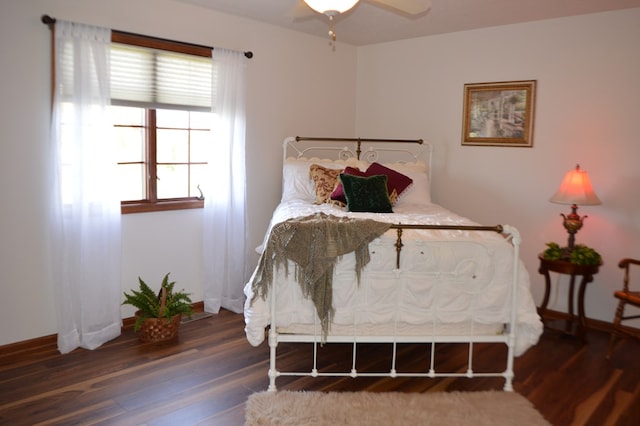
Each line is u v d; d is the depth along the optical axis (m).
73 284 3.10
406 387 2.74
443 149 4.57
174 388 2.67
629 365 3.09
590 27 3.70
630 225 3.64
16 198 2.97
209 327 3.59
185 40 3.63
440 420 2.38
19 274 3.03
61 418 2.36
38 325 3.14
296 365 2.98
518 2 3.47
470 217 4.45
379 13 3.83
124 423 2.33
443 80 4.51
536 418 2.42
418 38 4.63
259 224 4.38
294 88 4.50
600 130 3.71
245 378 2.80
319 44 4.68
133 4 3.33
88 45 3.03
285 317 2.57
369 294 2.55
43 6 2.94
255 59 4.14
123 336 3.38
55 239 3.04
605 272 3.77
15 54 2.88
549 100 3.93
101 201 3.16
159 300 3.34
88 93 3.05
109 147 3.18
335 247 2.45
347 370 2.95
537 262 4.10
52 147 3.00
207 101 3.80
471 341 2.64
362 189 3.62
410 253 2.54
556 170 3.95
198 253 3.93
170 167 3.78
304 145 4.67
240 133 3.91
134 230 3.54
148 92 3.46
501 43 4.14
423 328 2.64
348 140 4.49
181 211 3.79
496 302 2.57
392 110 4.89
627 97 3.58
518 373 2.96
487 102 4.25
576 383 2.83
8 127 2.90
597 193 3.76
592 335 3.63
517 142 4.11
